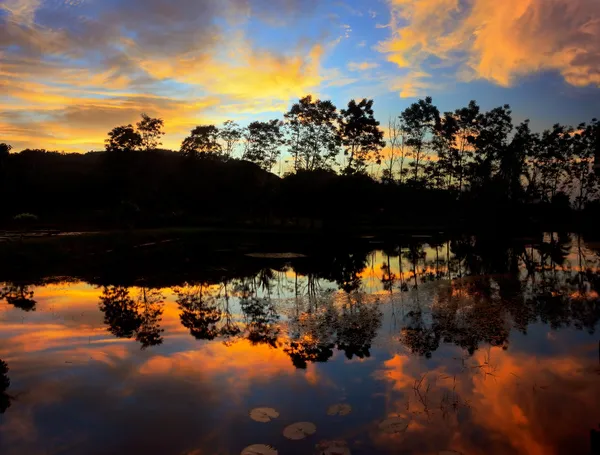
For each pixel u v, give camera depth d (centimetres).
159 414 444
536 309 912
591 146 4944
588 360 595
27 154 5041
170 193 4347
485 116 5031
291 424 418
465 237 3362
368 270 1662
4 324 820
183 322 841
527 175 4347
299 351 651
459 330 755
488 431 406
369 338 716
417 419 429
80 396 489
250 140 5066
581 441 386
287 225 4284
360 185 3969
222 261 1955
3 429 418
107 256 2000
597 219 3994
